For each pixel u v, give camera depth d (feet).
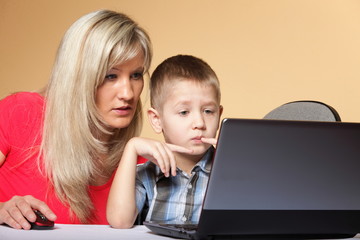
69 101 5.19
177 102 5.10
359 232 3.50
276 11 11.53
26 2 13.52
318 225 3.37
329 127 3.20
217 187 3.08
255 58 11.65
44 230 3.67
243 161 3.10
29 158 5.47
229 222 3.17
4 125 5.46
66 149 5.20
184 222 4.90
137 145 4.47
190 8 12.10
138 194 4.97
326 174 3.25
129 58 5.07
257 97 11.62
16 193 5.44
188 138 5.07
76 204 5.29
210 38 11.93
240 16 11.76
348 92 11.20
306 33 11.37
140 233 3.66
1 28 13.69
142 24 12.36
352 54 11.19
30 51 13.44
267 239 3.36
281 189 3.19
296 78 11.41
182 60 5.47
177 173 5.01
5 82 13.66
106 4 12.67
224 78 11.82
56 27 13.20
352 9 11.17
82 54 5.10
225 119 3.01
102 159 5.52
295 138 3.15
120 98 5.15
